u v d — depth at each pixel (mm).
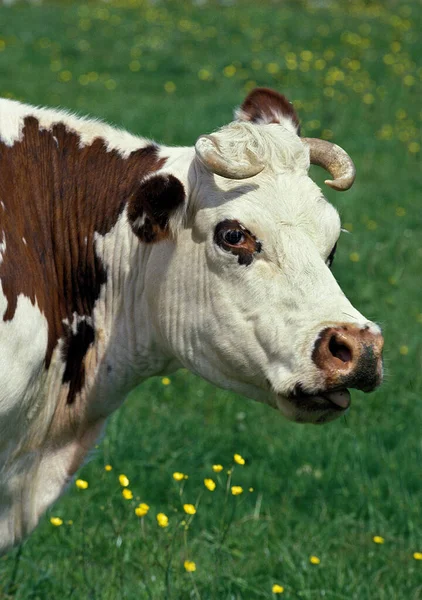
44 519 9359
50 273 6656
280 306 6258
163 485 10320
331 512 10125
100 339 6938
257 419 11672
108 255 6836
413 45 31359
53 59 29297
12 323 6156
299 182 6496
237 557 9195
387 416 11875
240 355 6418
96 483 10047
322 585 8719
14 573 8172
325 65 29250
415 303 15180
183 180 6574
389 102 25969
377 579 8922
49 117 6906
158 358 7012
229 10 37094
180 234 6574
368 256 16875
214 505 10039
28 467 6785
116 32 32656
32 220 6566
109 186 6863
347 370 5969
